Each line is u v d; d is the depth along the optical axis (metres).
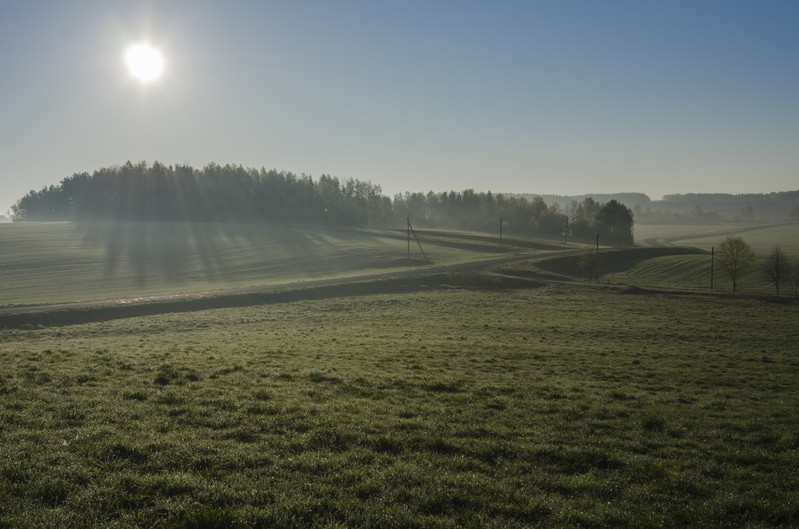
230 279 109.06
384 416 16.64
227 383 20.47
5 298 84.81
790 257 144.12
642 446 15.11
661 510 10.92
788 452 15.05
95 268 123.25
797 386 26.42
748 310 70.69
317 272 117.62
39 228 198.50
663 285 107.62
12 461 11.65
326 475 11.79
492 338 44.84
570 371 28.55
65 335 50.47
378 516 9.94
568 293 88.44
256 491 10.70
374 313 66.25
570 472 12.91
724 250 100.25
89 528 9.11
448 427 15.81
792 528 10.45
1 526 8.99
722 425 17.80
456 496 10.94
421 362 29.23
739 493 11.98
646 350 38.91
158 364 24.36
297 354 31.14
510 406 18.98
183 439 13.60
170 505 9.89
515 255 139.62
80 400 16.97
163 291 91.62
